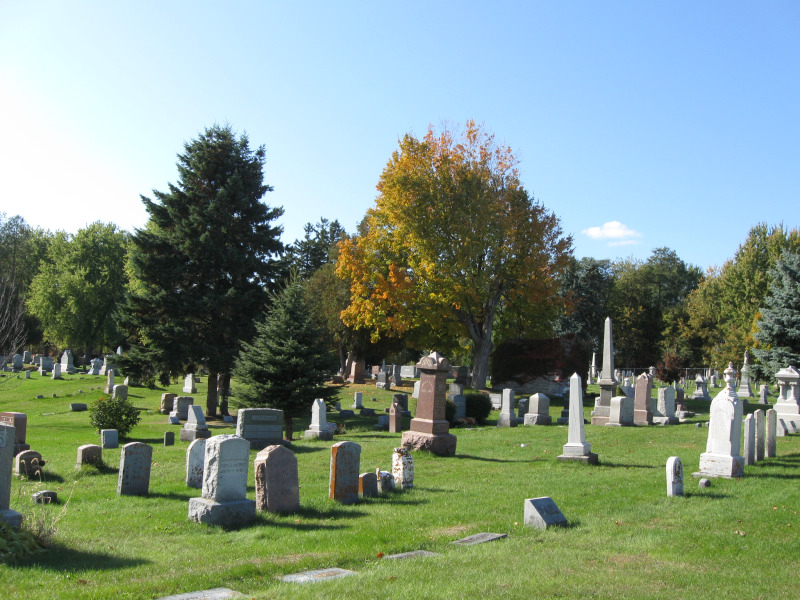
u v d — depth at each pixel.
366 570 8.20
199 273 38.91
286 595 7.00
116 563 8.55
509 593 7.11
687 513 11.55
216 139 40.69
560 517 10.94
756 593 7.34
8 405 39.47
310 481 15.81
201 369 48.56
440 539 9.95
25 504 12.55
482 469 17.28
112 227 77.19
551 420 31.34
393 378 52.66
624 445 22.06
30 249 88.44
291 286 32.22
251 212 40.44
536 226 46.16
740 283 64.69
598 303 76.44
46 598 6.95
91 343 73.25
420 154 45.28
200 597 7.19
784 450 19.75
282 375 30.17
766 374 37.50
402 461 14.55
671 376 56.09
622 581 7.70
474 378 47.44
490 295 47.38
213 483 11.02
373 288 46.44
